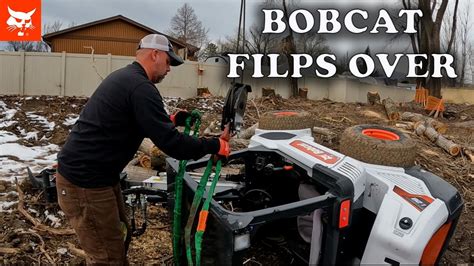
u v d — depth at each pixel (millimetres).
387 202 2393
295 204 2188
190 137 2133
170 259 3176
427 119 10961
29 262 3039
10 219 3715
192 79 17109
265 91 16500
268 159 3039
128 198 3375
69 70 15312
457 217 2510
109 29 23312
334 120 11203
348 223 2336
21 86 14898
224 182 3428
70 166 2143
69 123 9352
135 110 2076
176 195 2523
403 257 2227
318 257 2436
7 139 7605
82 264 3057
